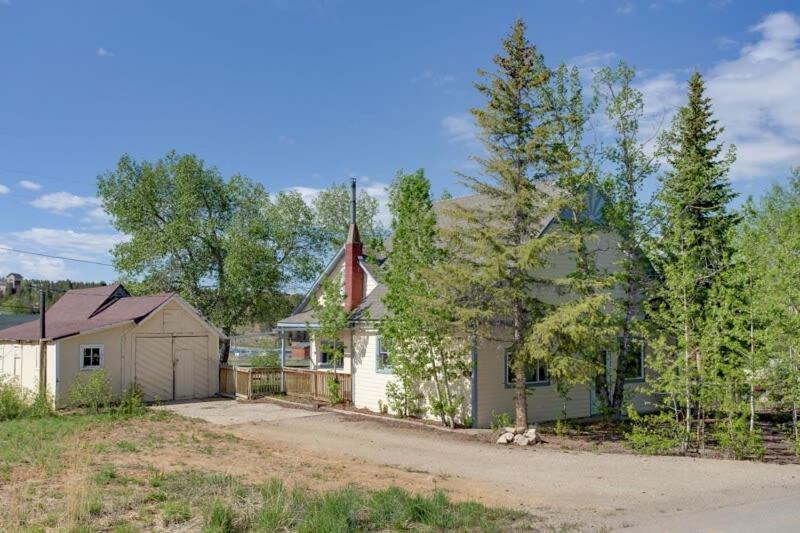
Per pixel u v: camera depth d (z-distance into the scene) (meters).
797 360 15.49
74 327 28.42
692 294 16.73
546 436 18.52
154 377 28.94
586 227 20.77
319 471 13.12
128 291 38.88
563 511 10.25
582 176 20.62
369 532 8.86
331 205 55.78
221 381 30.98
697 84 23.38
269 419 22.16
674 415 18.62
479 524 9.28
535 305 18.33
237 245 37.88
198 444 16.53
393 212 31.36
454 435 18.59
